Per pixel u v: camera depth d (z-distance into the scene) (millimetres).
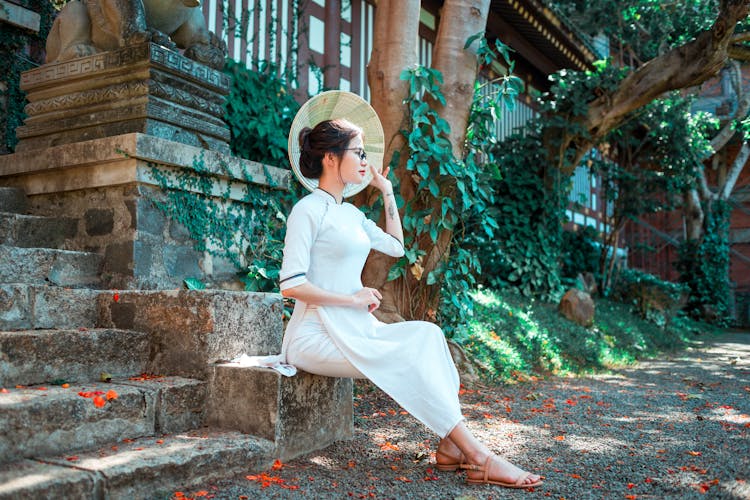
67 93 3947
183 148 3641
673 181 12633
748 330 15555
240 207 4133
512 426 3348
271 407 2496
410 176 4656
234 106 5668
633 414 3789
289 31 7000
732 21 7969
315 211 2512
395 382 2408
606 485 2330
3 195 3789
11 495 1688
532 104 12844
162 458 2100
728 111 17734
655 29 13125
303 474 2385
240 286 4094
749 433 3248
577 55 11781
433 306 4781
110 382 2566
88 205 3668
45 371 2443
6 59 5012
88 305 3016
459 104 4754
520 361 5559
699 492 2205
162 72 3723
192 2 3844
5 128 4992
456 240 5008
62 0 5492
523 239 9484
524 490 2250
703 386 5211
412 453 2746
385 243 2881
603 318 9320
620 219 12797
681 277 16531
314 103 2826
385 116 4691
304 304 2613
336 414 2883
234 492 2123
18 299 2709
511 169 10070
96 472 1903
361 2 8102
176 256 3666
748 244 18891
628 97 9688
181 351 2771
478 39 4766
